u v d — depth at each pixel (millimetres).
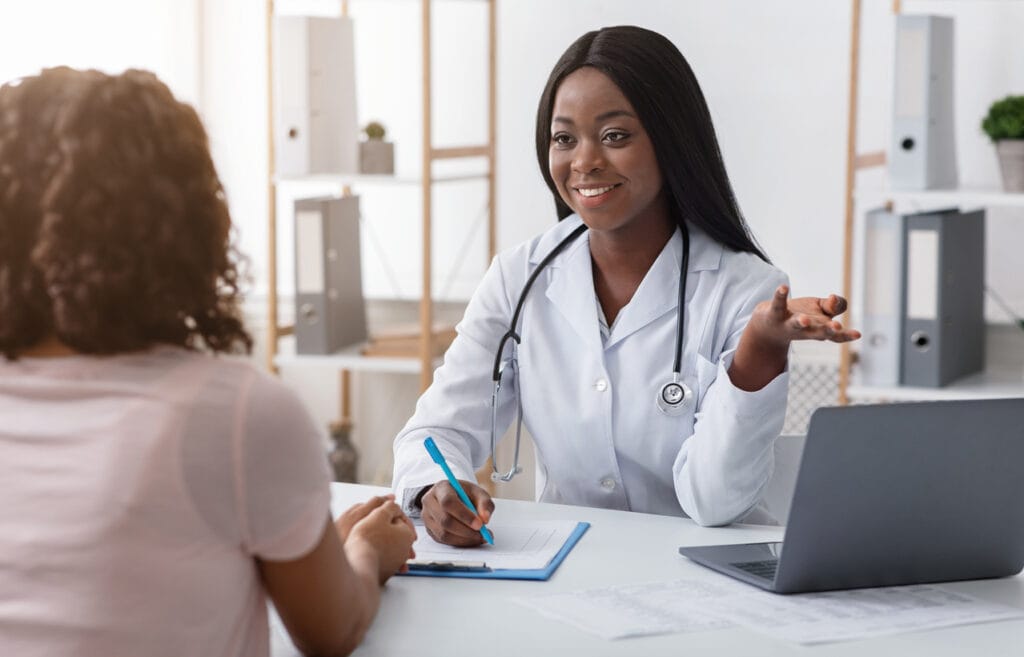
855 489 1252
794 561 1280
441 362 3316
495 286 1873
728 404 1524
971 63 2998
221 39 3734
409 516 1612
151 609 928
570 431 1769
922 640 1170
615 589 1323
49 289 931
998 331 3047
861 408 1216
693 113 1717
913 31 2672
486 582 1356
